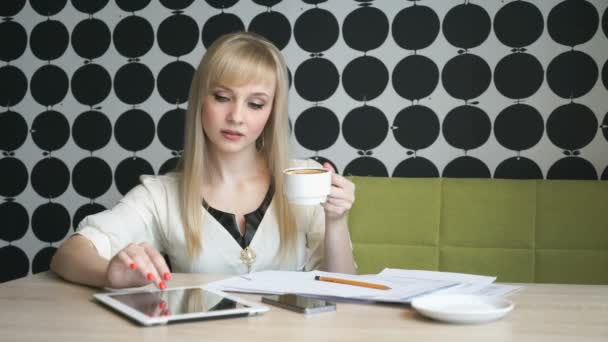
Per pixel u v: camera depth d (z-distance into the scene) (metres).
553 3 2.31
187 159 1.55
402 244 2.17
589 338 0.76
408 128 2.40
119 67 2.59
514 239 2.10
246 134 1.48
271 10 2.48
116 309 0.88
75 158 2.63
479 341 0.74
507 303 0.86
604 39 2.28
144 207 1.57
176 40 2.55
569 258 2.06
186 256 1.55
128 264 0.99
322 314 0.88
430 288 1.01
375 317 0.86
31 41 2.65
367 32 2.42
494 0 2.34
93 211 2.62
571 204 2.08
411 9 2.39
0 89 2.67
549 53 2.31
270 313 0.88
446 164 2.38
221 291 1.03
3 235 2.68
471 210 2.14
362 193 2.22
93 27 2.61
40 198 2.65
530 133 2.33
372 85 2.42
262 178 1.63
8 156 2.67
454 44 2.37
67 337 0.75
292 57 2.47
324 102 2.45
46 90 2.64
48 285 1.11
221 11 2.52
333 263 1.46
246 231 1.54
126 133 2.59
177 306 0.88
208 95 1.48
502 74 2.34
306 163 1.76
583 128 2.29
